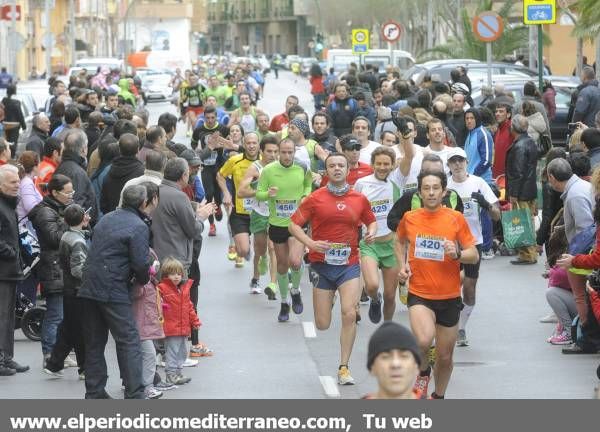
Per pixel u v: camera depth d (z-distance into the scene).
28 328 29.75
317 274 24.83
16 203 26.19
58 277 26.33
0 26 150.38
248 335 29.58
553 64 120.69
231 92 79.50
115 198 29.89
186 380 24.77
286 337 29.30
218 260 41.34
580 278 26.67
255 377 25.27
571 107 54.62
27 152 30.70
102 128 41.00
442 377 22.00
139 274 22.30
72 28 189.38
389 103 52.03
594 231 26.53
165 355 24.89
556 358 26.73
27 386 25.03
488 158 38.91
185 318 24.53
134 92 90.81
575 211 27.20
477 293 34.56
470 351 27.53
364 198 24.75
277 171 30.33
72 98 57.22
